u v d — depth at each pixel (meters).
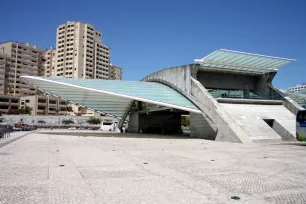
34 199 6.16
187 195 6.65
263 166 11.10
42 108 111.50
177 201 6.17
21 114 98.44
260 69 36.97
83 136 33.56
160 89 35.62
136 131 47.59
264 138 25.77
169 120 49.34
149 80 45.25
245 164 11.59
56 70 130.00
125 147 19.25
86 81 32.53
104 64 139.88
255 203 6.09
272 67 36.81
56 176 8.66
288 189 7.36
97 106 42.12
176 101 32.12
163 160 12.58
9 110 102.06
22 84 124.38
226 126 26.31
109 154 14.79
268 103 34.53
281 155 15.06
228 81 38.44
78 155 14.15
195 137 32.84
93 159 12.70
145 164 11.31
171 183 7.88
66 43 128.38
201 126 31.48
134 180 8.23
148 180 8.26
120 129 50.03
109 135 37.00
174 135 38.69
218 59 32.91
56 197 6.35
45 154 14.42
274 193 6.93
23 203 5.87
